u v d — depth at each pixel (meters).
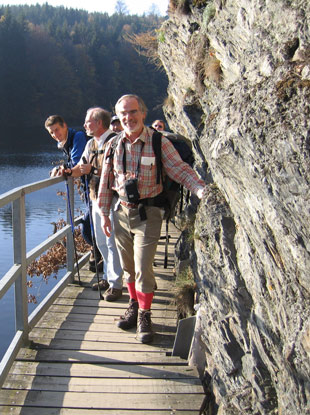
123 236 3.93
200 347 3.66
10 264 11.45
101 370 3.56
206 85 4.70
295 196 1.99
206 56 4.67
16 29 66.56
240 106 2.42
